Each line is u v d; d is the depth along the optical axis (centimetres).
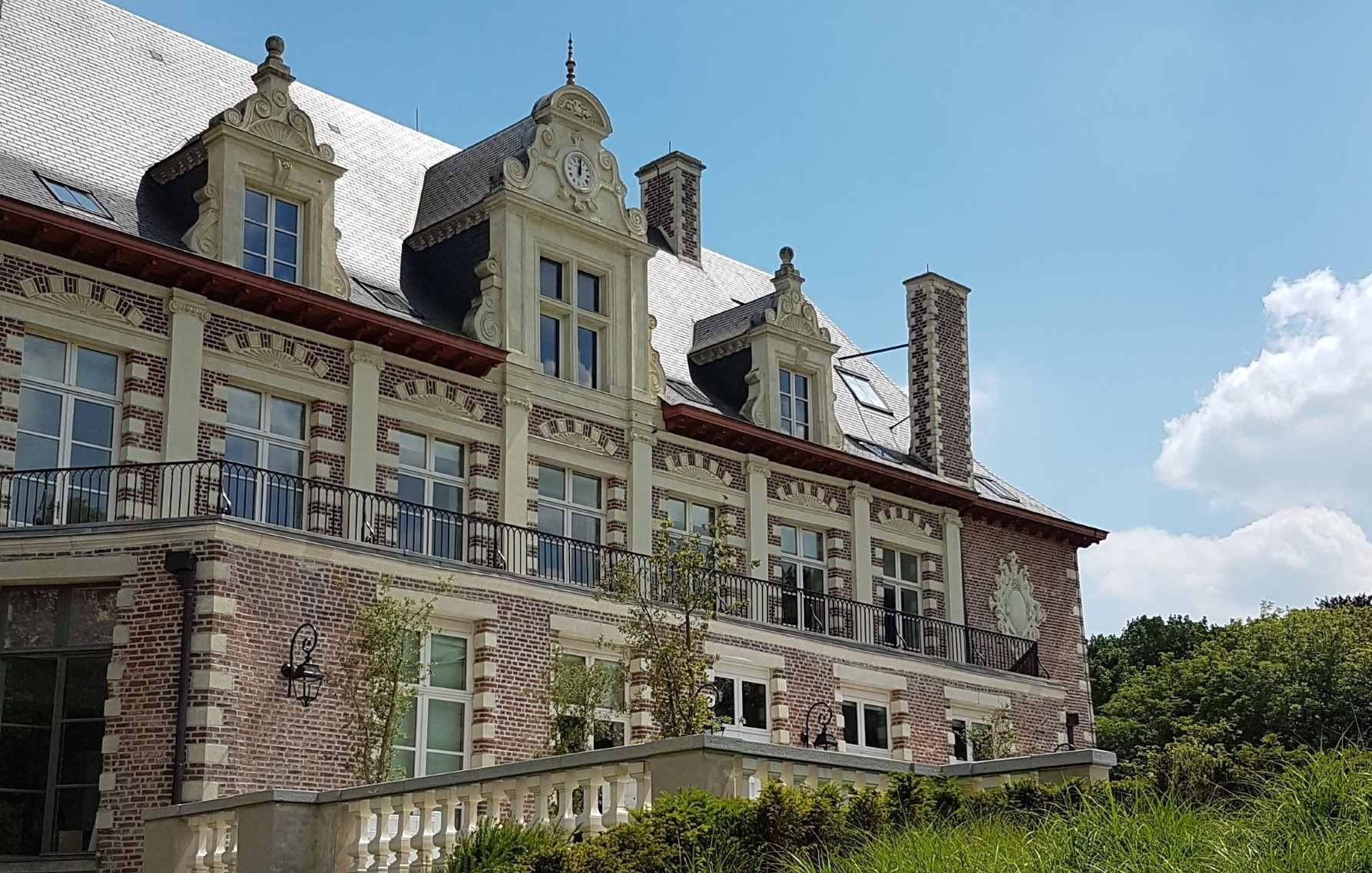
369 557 2097
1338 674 4597
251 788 1878
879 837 1278
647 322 2909
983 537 3509
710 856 1234
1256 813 1226
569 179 2817
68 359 2158
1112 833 1171
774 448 3039
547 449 2666
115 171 2389
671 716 2245
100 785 1859
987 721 3122
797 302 3197
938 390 3481
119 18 2734
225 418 2277
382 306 2550
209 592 1894
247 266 2370
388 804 1409
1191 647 6250
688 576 2397
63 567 1919
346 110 3066
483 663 2222
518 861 1244
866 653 2864
